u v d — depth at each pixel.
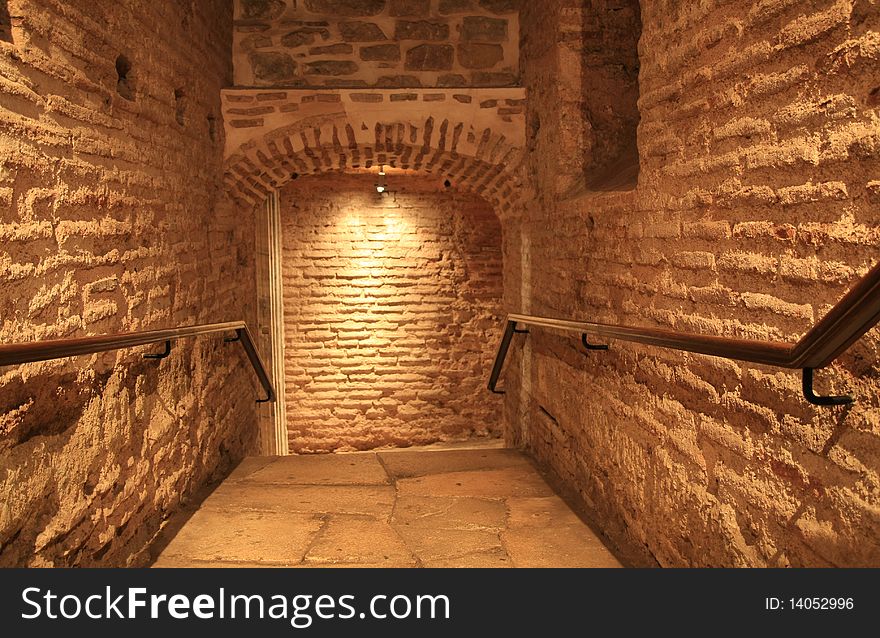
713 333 2.45
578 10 4.57
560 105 4.57
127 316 3.09
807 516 1.95
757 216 2.19
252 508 3.82
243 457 5.27
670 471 2.79
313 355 8.46
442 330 8.50
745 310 2.25
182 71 4.10
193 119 4.34
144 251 3.35
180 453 3.79
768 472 2.14
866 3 1.73
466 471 4.56
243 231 5.65
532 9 5.20
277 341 8.05
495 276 8.50
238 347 5.26
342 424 8.52
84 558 2.61
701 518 2.55
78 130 2.66
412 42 5.54
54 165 2.45
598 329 3.12
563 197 4.54
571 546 3.27
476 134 5.45
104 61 2.92
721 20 2.39
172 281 3.77
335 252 8.38
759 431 2.19
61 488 2.43
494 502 3.92
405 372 8.52
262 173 5.61
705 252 2.51
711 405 2.47
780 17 2.07
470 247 8.46
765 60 2.14
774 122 2.10
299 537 3.40
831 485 1.86
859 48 1.75
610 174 4.37
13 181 2.18
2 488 2.07
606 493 3.54
